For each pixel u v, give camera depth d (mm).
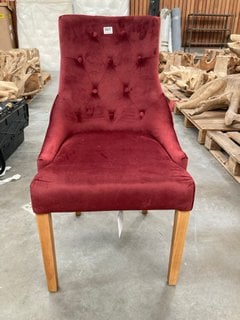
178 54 4488
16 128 2211
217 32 6855
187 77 3326
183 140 2471
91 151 1091
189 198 940
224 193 1716
